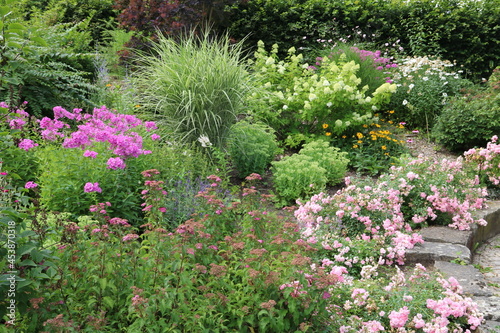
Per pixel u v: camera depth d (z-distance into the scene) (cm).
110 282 261
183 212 428
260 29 1072
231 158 611
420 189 513
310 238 392
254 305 276
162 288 254
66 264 263
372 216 454
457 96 834
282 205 550
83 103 642
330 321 301
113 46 946
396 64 947
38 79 628
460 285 368
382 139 720
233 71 625
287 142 718
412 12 1069
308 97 708
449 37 1042
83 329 241
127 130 493
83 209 403
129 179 434
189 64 618
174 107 610
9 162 431
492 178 612
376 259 425
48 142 492
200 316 251
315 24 1083
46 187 409
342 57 803
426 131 841
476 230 498
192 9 823
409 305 318
